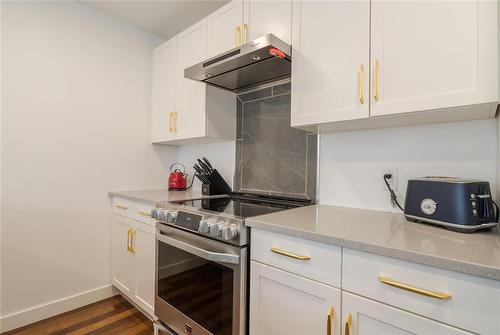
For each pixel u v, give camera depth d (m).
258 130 1.86
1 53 1.63
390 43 1.01
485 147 1.06
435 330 0.66
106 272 2.10
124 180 2.20
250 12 1.51
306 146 1.61
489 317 0.59
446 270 0.65
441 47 0.90
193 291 1.30
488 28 0.82
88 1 1.92
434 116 1.04
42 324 1.73
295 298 0.94
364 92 1.07
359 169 1.40
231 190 2.04
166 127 2.16
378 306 0.75
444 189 0.93
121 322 1.77
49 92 1.81
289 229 0.94
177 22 2.18
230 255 1.09
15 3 1.68
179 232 1.36
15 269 1.68
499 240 0.79
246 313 1.10
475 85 0.84
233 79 1.68
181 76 2.01
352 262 0.80
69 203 1.91
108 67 2.10
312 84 1.24
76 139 1.94
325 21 1.20
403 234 0.85
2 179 1.64
